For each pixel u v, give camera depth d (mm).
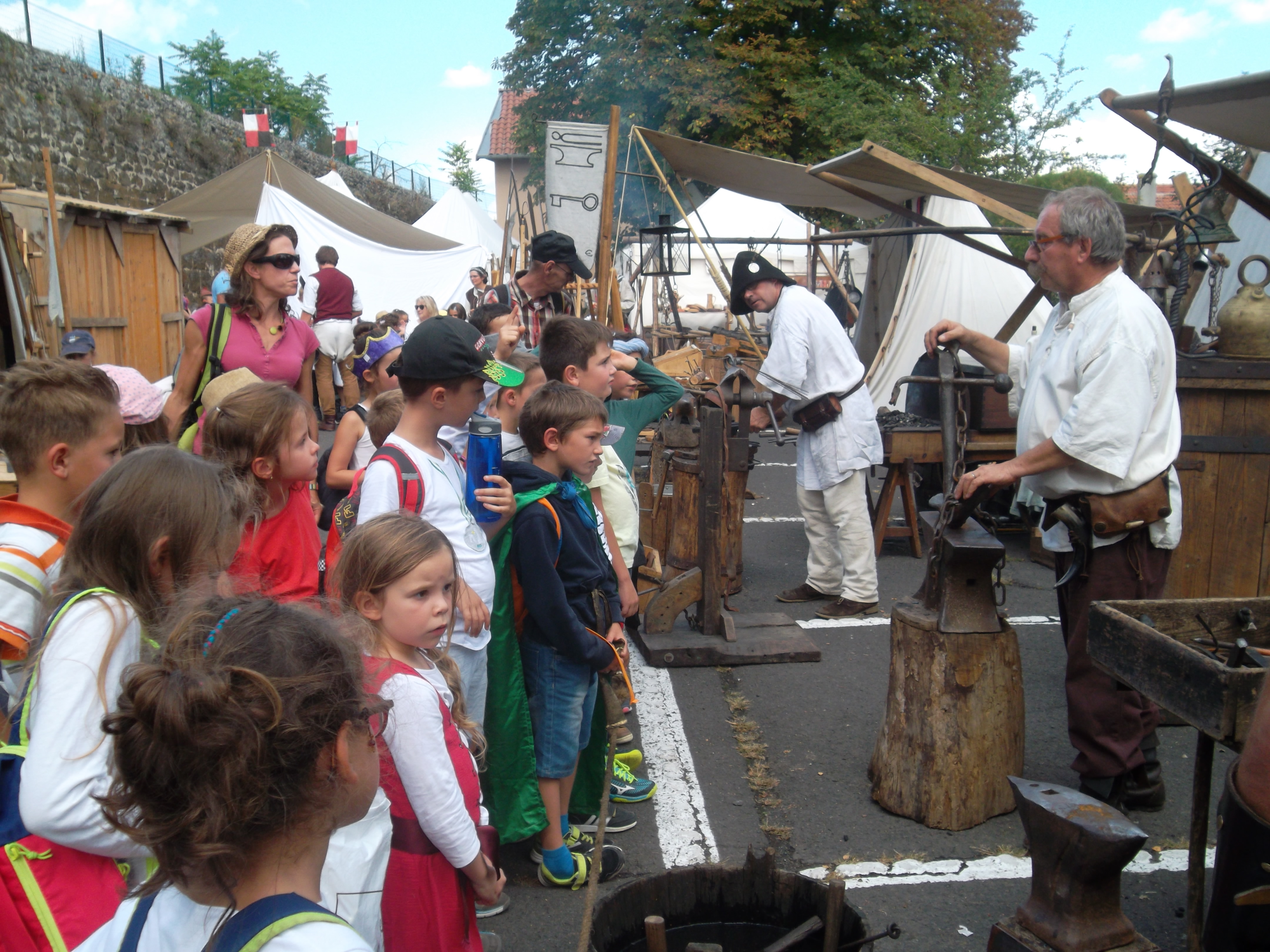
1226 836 2008
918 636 3201
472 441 2701
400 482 2473
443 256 15469
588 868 2887
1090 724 3207
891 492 6871
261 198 14328
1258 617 2686
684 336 13016
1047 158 17219
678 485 5312
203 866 971
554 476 2863
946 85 20734
